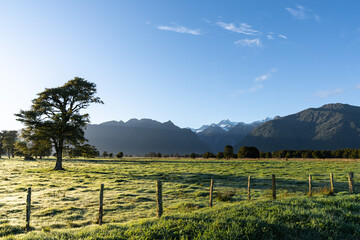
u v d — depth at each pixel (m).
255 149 108.75
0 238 8.35
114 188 24.36
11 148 129.00
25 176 35.03
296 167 51.09
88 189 23.42
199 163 74.69
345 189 21.23
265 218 8.75
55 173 40.16
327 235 7.55
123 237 7.49
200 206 15.89
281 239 7.34
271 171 42.34
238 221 8.41
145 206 16.44
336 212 10.04
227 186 25.64
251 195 20.09
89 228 9.40
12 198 18.67
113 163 79.12
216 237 7.18
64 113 46.69
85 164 70.94
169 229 7.90
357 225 8.51
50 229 10.55
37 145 47.75
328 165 55.34
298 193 19.25
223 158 112.62
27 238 8.02
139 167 57.09
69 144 49.72
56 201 18.00
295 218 8.84
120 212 14.99
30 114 45.12
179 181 30.39
